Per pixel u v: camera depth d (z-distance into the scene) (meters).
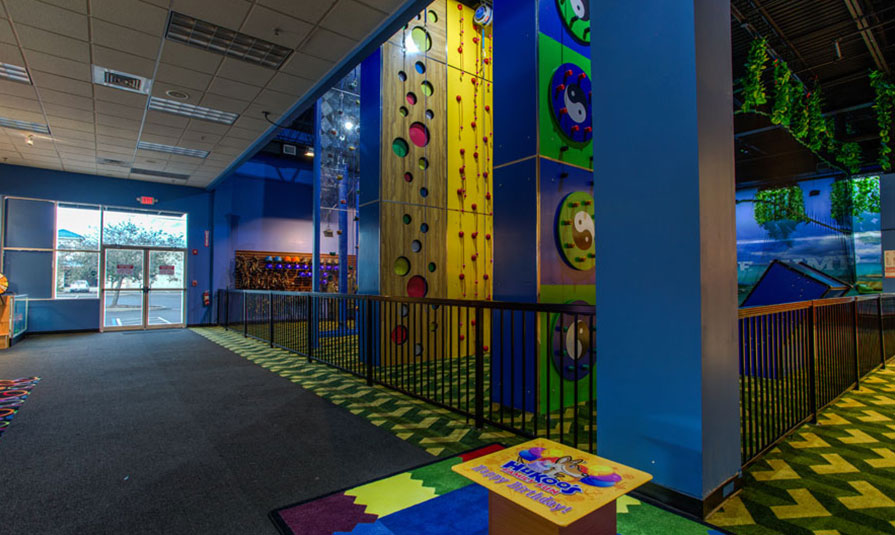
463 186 6.95
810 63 7.94
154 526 2.06
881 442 3.07
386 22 4.69
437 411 3.94
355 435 3.31
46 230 9.88
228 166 9.70
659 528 1.96
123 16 4.44
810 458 2.79
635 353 2.30
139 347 7.91
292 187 13.24
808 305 3.56
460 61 7.03
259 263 12.37
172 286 11.38
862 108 9.82
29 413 3.90
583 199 4.34
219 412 3.93
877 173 11.25
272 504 2.26
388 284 6.05
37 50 5.03
